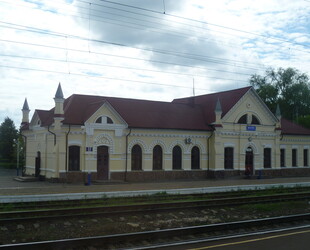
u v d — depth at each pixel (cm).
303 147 4475
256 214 1847
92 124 3106
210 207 1934
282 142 4284
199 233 1277
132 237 1173
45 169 3281
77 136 3102
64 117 3077
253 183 3234
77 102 3350
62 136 3044
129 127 3300
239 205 2053
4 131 6938
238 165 3866
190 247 1096
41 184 2919
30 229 1371
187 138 3622
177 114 3784
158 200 2227
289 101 6369
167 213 1748
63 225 1438
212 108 3991
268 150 4128
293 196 2478
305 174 4450
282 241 1170
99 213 1605
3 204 1900
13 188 2547
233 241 1168
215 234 1288
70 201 2034
